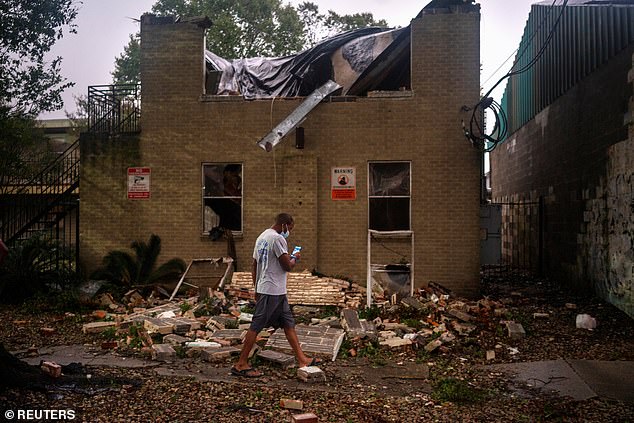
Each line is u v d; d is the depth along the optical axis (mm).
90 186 12234
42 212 12672
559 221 13938
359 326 8258
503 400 5641
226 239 11828
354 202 11602
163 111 12102
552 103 14562
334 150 11680
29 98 13141
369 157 11586
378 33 12812
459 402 5547
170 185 12047
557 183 14117
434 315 9203
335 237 11641
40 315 9992
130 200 12125
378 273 10602
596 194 11219
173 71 12094
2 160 15305
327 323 8719
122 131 12406
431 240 11398
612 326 8977
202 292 10805
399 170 11656
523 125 18125
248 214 11836
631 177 9422
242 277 11328
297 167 11656
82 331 8750
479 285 11273
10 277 11125
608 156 10523
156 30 12156
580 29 12172
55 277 11484
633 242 9391
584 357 7293
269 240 6281
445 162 11398
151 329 8367
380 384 6121
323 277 11281
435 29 11461
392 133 11547
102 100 12688
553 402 5566
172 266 11922
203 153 11977
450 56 11414
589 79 11609
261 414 5035
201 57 12070
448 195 11375
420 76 11484
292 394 5648
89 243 12203
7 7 11898
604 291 10836
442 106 11414
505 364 6984
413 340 7707
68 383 5688
